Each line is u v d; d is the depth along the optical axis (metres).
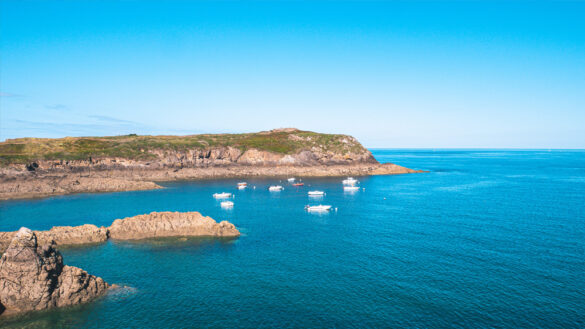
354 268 55.66
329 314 41.84
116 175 168.50
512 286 48.56
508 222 85.44
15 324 40.47
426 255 61.28
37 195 126.12
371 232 77.25
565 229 78.00
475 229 78.88
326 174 199.62
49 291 43.66
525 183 167.38
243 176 192.75
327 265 57.12
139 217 76.06
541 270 53.91
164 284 50.47
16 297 42.81
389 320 40.38
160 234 73.25
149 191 139.38
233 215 96.75
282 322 40.31
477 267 55.41
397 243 68.62
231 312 42.59
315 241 70.62
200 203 115.00
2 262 43.44
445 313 41.75
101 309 43.59
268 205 112.00
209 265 57.66
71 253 63.28
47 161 156.38
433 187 154.88
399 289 48.03
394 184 166.12
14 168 144.62
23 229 45.22
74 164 163.00
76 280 45.22
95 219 90.94
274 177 190.00
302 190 146.00
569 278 50.91
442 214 96.06
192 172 186.62
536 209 101.88
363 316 41.28
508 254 61.31
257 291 47.97
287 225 84.56
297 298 45.88
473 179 186.50
